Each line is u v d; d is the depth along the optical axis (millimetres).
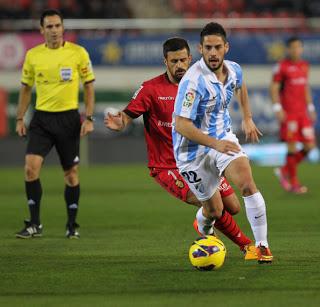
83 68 36062
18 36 73062
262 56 74750
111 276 26078
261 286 24234
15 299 22750
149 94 29484
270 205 46812
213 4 87500
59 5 82438
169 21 75625
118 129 29016
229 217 28562
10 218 42125
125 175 65188
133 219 41500
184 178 27547
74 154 35969
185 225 39188
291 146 53594
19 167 73688
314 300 22250
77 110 36469
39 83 35969
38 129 36094
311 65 74938
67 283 25031
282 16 85812
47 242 33969
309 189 55094
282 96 54531
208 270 26703
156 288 24094
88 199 50281
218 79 26359
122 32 78688
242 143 74750
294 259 28984
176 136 27047
